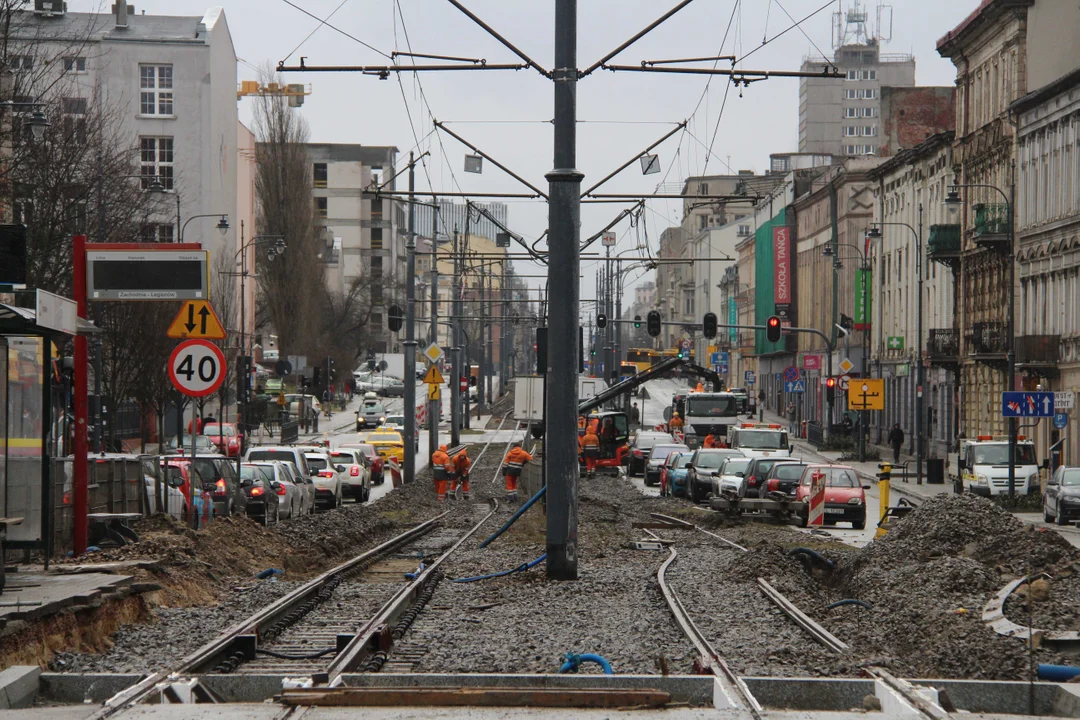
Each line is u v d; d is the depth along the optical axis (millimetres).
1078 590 35906
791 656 26688
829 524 79375
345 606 36125
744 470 90000
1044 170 114750
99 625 28594
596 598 37750
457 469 100625
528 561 48562
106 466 44188
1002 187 126312
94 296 40250
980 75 133875
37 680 21266
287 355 193750
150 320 99188
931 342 139500
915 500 101062
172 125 162750
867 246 181000
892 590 38125
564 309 41906
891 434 142125
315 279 198500
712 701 20844
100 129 86250
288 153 194875
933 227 137875
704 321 121250
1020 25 121188
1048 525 81500
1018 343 113125
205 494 52375
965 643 27750
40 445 33188
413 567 49625
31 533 33094
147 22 166750
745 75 41750
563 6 41406
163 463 50844
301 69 42625
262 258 195000
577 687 21156
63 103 91625
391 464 107500
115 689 21406
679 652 27219
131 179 102125
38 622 25594
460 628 31203
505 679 21328
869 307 166875
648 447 141500
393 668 25094
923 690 20062
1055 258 111375
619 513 85438
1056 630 29547
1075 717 19938
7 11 76375
